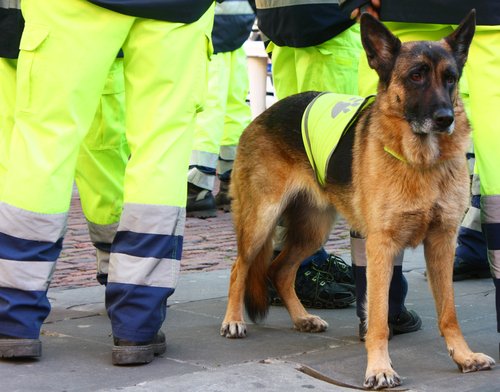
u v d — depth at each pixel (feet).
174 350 11.89
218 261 18.89
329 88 15.23
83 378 10.39
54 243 10.85
